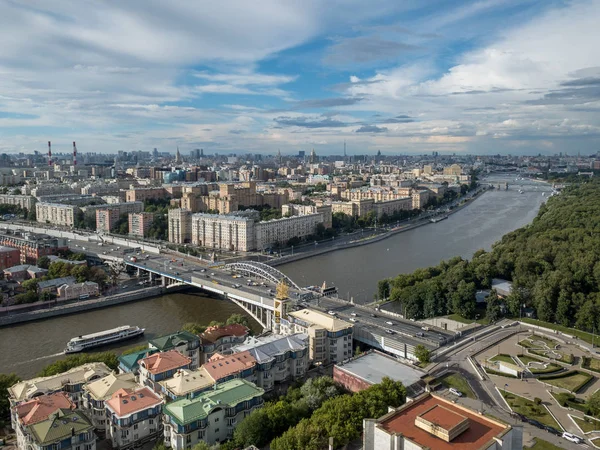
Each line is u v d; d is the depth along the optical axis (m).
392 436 195.50
